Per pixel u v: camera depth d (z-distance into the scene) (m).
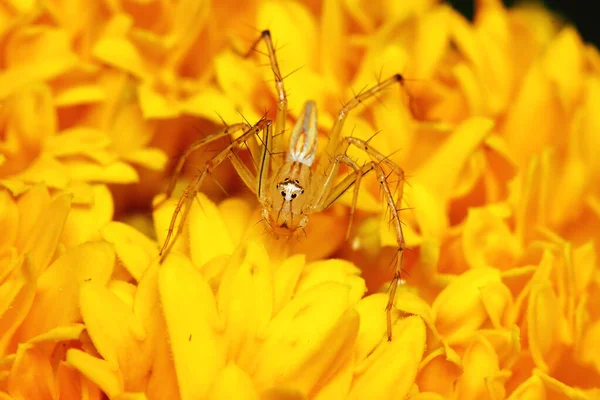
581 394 0.12
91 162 0.12
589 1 0.15
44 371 0.11
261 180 0.13
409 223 0.13
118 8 0.13
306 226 0.13
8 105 0.12
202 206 0.12
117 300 0.11
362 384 0.11
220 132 0.13
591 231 0.13
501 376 0.12
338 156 0.13
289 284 0.12
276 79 0.13
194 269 0.11
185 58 0.13
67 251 0.12
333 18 0.13
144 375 0.11
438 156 0.13
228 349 0.11
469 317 0.12
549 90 0.13
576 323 0.12
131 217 0.13
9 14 0.13
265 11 0.13
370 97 0.13
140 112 0.13
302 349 0.11
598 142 0.13
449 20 0.13
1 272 0.12
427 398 0.12
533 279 0.12
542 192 0.12
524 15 0.14
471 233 0.12
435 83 0.13
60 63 0.12
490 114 0.13
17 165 0.12
